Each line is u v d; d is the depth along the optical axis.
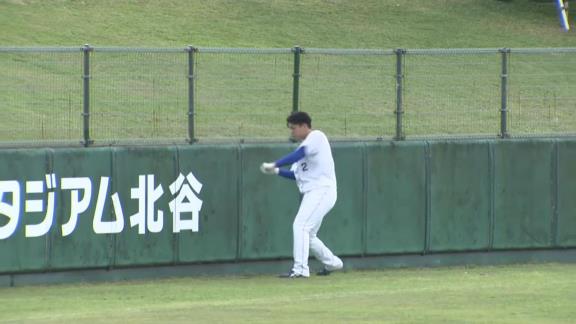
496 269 55.56
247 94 78.94
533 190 58.00
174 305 41.97
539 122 85.06
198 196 51.41
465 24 136.25
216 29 122.50
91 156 49.09
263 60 88.62
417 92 90.44
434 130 78.94
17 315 39.84
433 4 144.25
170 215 50.84
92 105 76.00
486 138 57.38
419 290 46.44
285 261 53.44
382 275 52.53
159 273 51.09
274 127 71.81
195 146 51.34
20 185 47.72
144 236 50.31
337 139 55.03
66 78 81.19
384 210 55.03
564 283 49.34
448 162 56.25
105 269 49.78
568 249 59.09
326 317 38.03
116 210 49.66
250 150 52.41
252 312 39.34
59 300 43.91
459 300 42.84
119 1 126.75
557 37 133.62
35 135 66.56
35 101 76.12
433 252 56.16
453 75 97.81
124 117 73.50
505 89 58.06
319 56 93.19
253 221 52.50
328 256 51.62
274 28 126.50
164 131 70.81
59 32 110.62
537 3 148.88
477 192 56.88
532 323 37.16
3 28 107.88
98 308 41.66
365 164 54.53
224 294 45.62
